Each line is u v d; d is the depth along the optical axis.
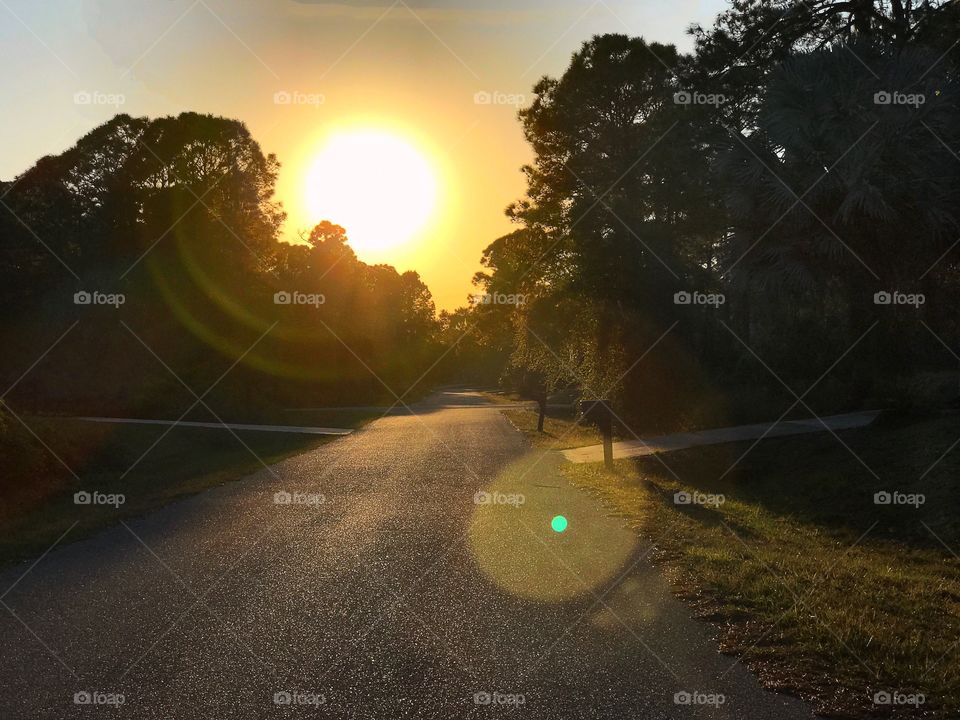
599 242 25.83
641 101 28.20
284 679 5.79
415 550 10.56
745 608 7.61
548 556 10.14
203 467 22.86
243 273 50.25
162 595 8.23
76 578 9.15
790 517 13.97
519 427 40.75
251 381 50.06
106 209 49.31
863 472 15.71
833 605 7.73
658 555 10.16
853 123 15.05
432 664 6.11
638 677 5.82
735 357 34.19
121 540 11.66
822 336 28.97
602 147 28.77
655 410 26.56
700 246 26.47
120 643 6.63
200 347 46.62
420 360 107.50
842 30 24.05
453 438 33.81
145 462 23.70
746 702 5.34
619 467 21.67
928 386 21.03
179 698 5.44
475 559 9.97
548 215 30.11
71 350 42.62
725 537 11.63
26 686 5.68
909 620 7.33
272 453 27.30
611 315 24.45
